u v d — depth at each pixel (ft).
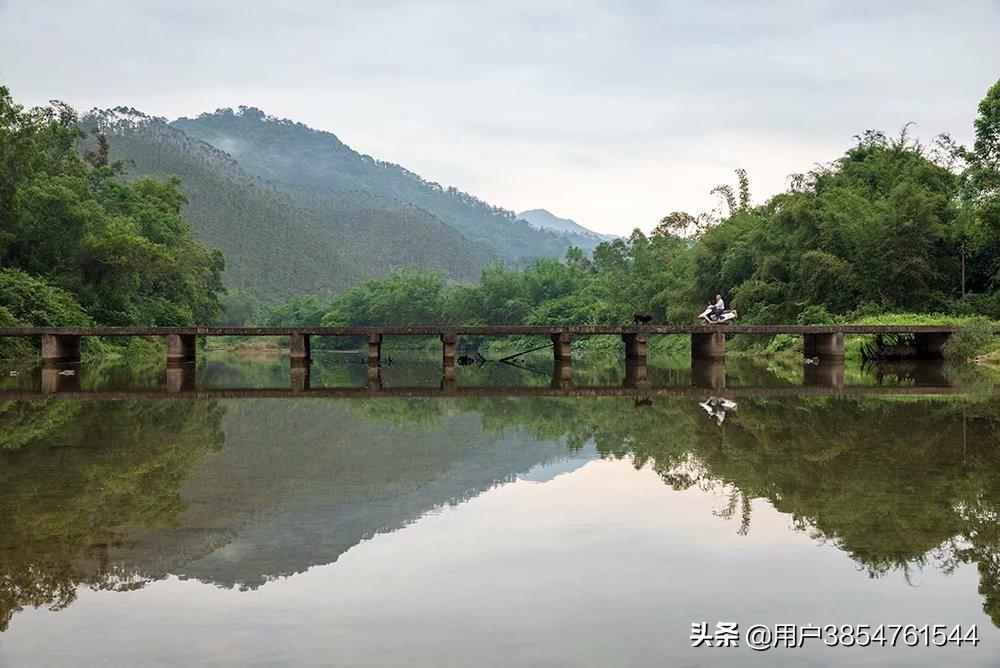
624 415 70.44
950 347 131.95
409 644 22.18
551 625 23.50
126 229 182.91
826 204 165.17
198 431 61.46
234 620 23.95
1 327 130.93
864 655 21.77
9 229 158.30
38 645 22.27
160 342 226.58
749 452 50.85
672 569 28.43
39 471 45.16
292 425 65.16
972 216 153.99
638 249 279.08
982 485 40.65
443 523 34.58
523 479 43.68
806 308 163.94
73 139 221.87
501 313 360.07
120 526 33.86
